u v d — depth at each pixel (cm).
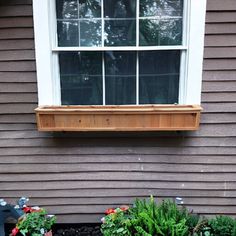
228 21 228
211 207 264
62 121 238
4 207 250
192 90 239
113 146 254
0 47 235
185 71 240
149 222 223
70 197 263
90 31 237
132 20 234
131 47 237
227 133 248
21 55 237
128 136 251
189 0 226
